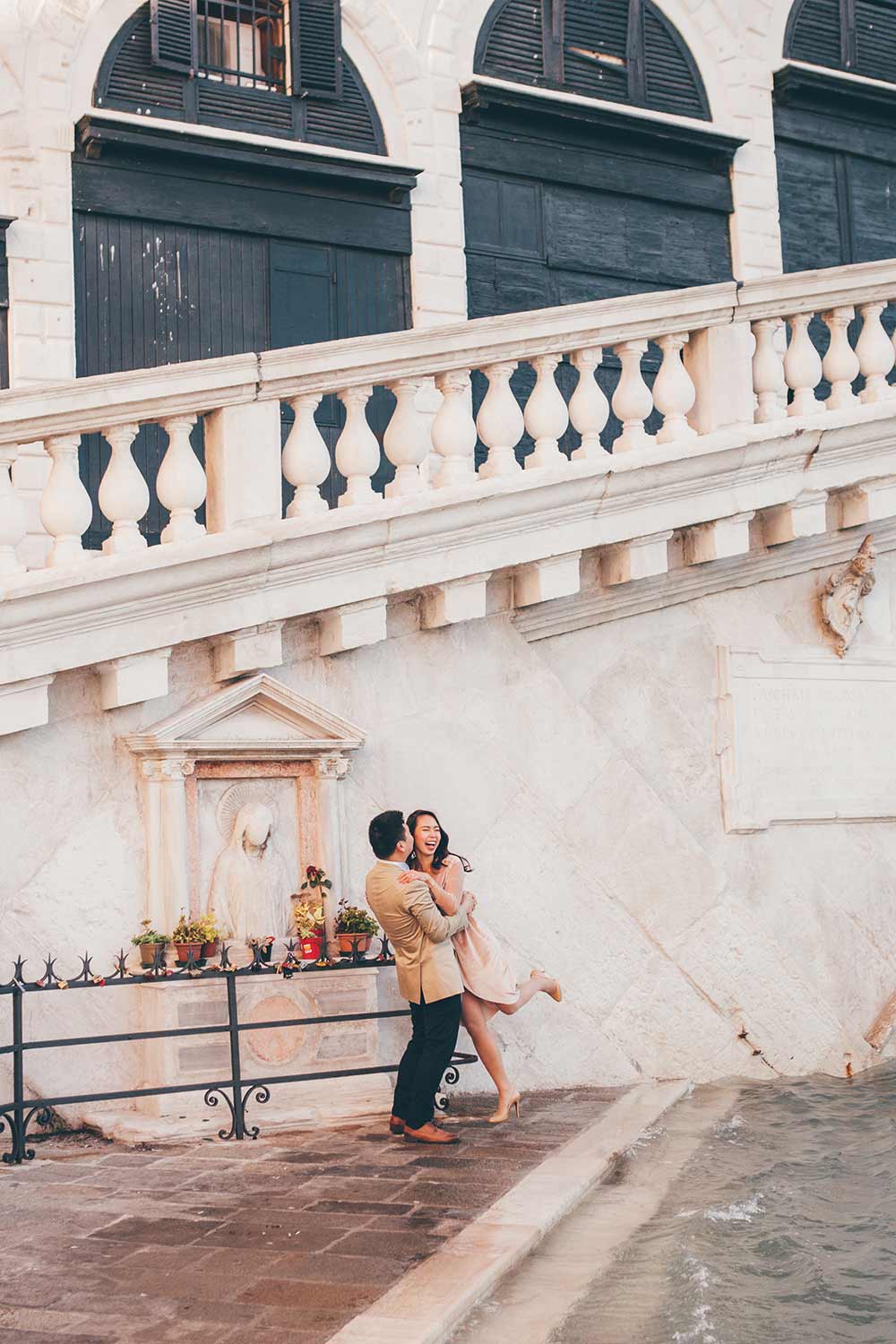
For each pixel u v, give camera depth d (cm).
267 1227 534
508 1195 578
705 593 938
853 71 1307
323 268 1098
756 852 944
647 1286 491
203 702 747
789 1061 927
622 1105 789
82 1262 492
